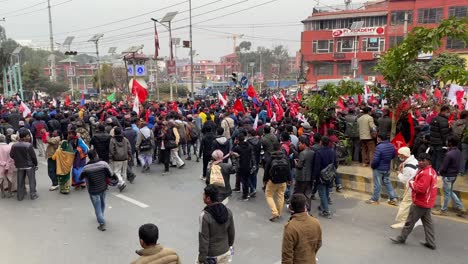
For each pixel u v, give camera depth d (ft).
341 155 40.63
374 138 39.40
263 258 22.85
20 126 48.29
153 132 44.37
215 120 53.42
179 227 27.50
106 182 27.22
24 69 209.36
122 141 36.09
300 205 15.44
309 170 28.89
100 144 36.73
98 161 26.94
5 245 24.61
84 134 42.27
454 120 38.78
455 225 27.32
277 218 29.27
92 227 27.58
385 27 177.17
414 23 164.45
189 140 48.24
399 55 33.83
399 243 24.73
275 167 28.32
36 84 208.13
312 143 33.78
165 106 66.23
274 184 28.71
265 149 33.60
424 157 23.12
